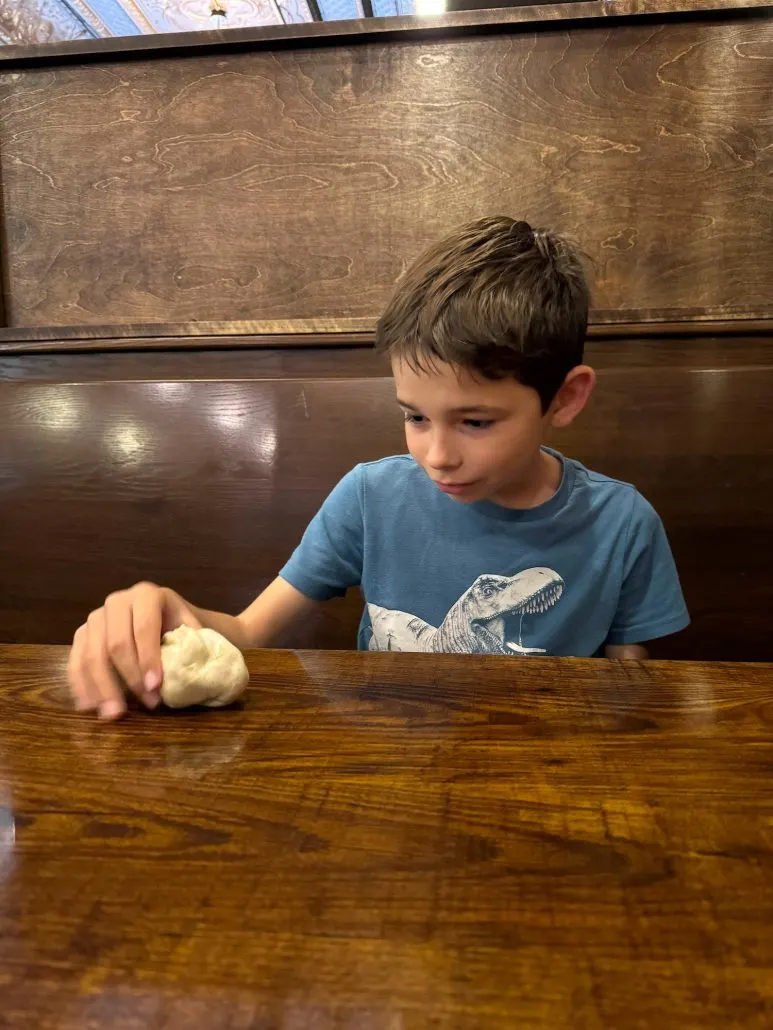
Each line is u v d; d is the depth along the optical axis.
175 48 1.41
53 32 2.49
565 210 1.40
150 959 0.27
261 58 1.41
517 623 0.96
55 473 1.40
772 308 1.33
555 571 0.96
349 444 1.32
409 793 0.40
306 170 1.44
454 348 0.65
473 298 0.68
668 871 0.33
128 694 0.54
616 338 1.37
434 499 1.00
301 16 2.74
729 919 0.30
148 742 0.47
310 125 1.43
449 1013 0.25
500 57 1.37
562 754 0.44
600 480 1.02
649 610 0.98
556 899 0.31
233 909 0.30
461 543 0.98
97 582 1.42
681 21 1.32
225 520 1.37
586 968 0.27
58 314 1.55
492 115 1.38
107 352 1.50
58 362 1.51
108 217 1.50
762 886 0.32
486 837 0.35
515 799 0.39
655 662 0.60
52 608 1.44
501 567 0.97
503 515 0.96
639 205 1.38
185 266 1.50
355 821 0.37
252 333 1.46
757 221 1.36
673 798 0.39
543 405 0.75
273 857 0.34
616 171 1.37
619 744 0.46
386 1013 0.25
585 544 0.97
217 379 1.36
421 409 0.71
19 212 1.53
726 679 0.56
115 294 1.52
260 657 0.63
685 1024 0.24
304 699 0.54
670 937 0.29
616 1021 0.25
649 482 1.26
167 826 0.37
